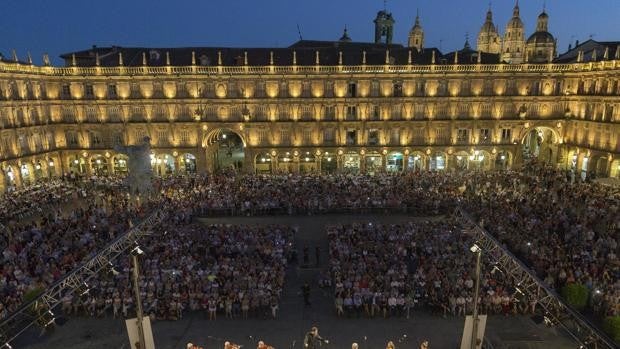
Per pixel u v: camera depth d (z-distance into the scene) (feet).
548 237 131.34
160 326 98.99
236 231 137.28
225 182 207.72
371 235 134.21
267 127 249.96
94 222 146.41
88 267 103.30
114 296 101.65
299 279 122.42
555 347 90.53
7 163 203.62
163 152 248.73
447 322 100.07
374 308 102.73
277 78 243.60
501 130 253.85
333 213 174.40
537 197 175.11
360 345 91.86
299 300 110.83
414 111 250.16
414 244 126.41
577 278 105.81
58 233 135.23
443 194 181.16
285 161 254.27
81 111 244.01
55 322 95.61
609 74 216.13
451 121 249.55
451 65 243.40
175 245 124.98
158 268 110.83
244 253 123.13
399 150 253.65
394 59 251.19
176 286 104.22
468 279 105.81
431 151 253.24
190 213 164.96
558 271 108.47
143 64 238.27
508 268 104.99
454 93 248.32
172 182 207.72
